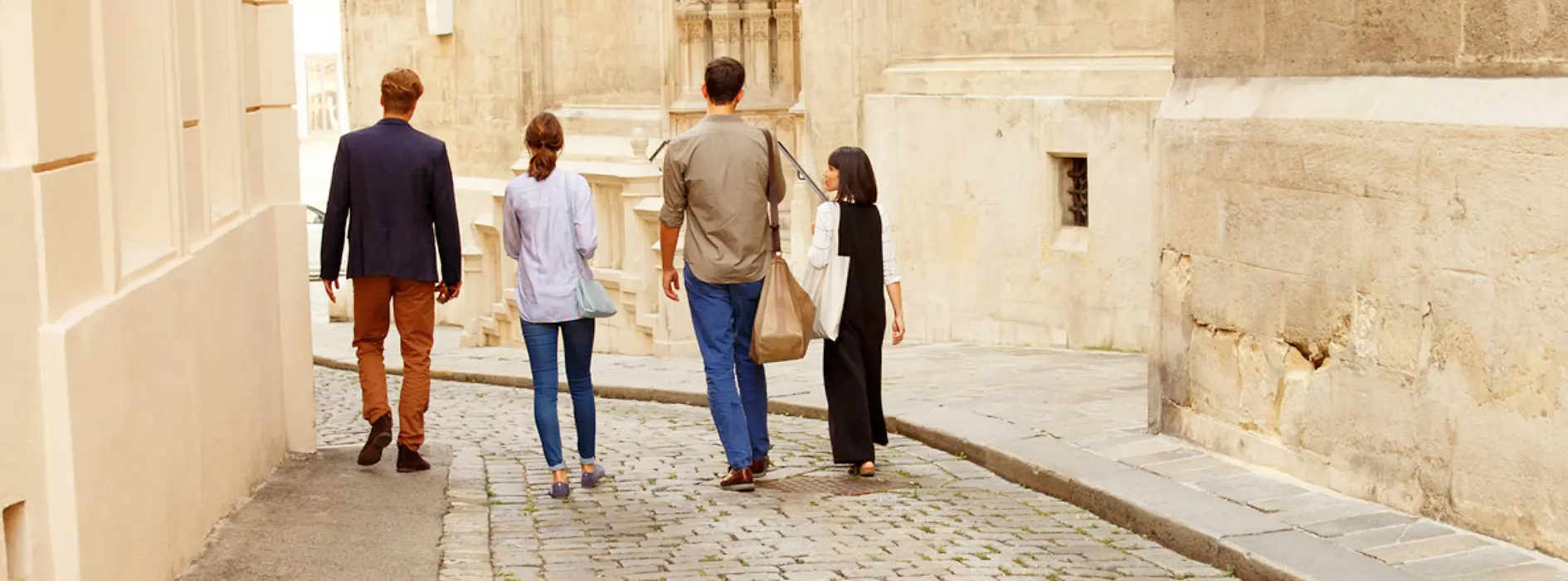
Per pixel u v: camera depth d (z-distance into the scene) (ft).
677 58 67.15
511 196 28.27
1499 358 21.30
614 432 37.04
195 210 22.98
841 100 57.00
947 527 25.18
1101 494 25.86
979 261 51.90
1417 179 22.72
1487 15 21.62
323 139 152.46
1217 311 27.89
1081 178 49.16
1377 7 23.84
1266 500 24.56
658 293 55.01
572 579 21.79
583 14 76.59
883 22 55.47
